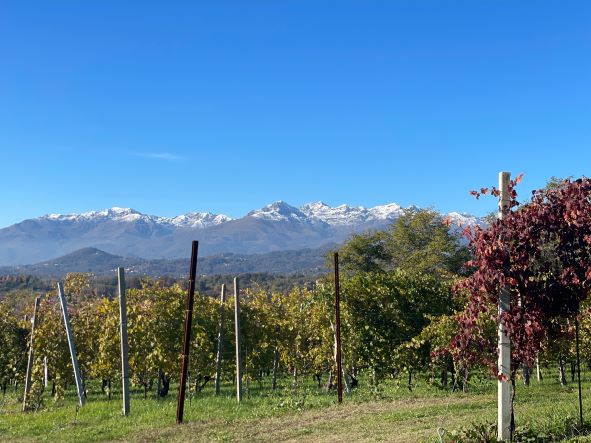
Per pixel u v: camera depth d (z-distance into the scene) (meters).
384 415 17.67
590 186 10.32
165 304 27.86
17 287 125.69
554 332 10.76
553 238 10.24
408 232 64.69
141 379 28.83
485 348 11.10
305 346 33.56
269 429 16.64
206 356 28.38
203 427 17.48
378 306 27.20
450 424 14.73
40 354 28.22
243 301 34.06
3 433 19.12
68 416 21.08
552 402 17.84
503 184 10.67
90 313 30.66
